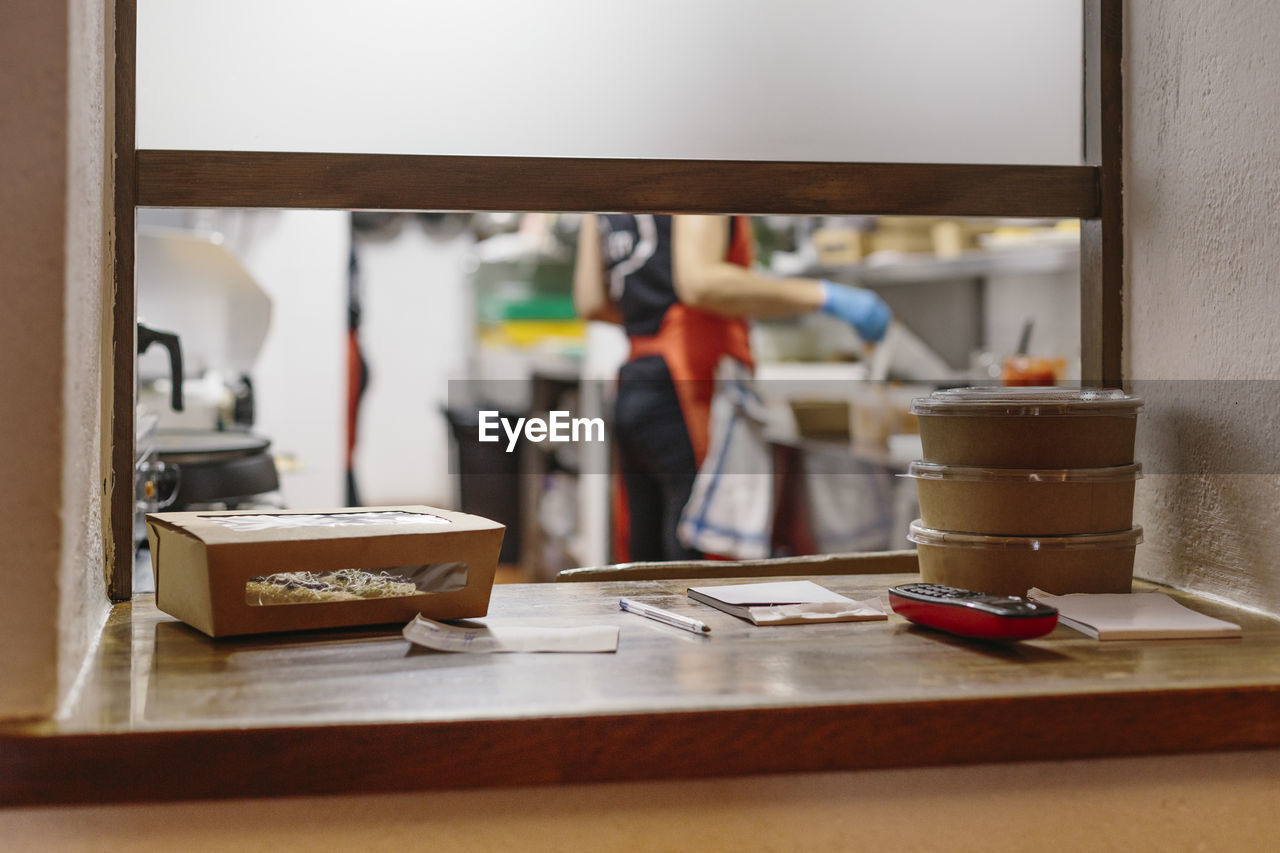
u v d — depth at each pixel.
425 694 0.68
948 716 0.66
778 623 0.90
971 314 3.75
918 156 1.22
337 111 1.12
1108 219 1.18
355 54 1.12
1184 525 1.08
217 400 1.83
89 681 0.73
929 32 1.22
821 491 2.87
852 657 0.78
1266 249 0.95
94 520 0.88
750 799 0.71
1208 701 0.69
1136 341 1.17
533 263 3.69
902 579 1.15
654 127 1.17
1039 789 0.73
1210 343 1.04
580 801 0.70
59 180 0.69
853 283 3.63
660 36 1.16
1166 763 0.74
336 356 3.40
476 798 0.69
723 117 1.18
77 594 0.73
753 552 2.44
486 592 0.92
